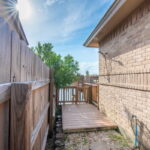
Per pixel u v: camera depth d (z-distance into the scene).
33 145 1.32
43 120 2.12
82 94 6.37
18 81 0.91
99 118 3.94
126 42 3.05
